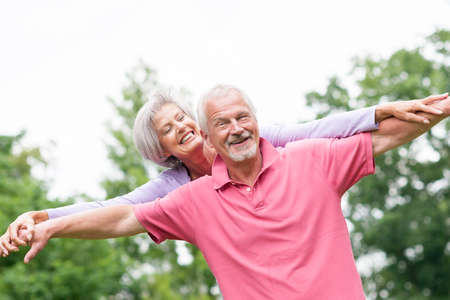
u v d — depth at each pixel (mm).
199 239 3285
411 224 29141
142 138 4164
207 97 3188
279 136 3713
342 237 3129
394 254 29594
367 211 30438
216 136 3166
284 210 3115
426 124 3115
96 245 14906
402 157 29984
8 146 24156
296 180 3168
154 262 19484
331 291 3027
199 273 19016
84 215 3352
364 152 3178
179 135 4027
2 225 13766
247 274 3127
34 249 3275
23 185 16156
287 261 3074
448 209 28812
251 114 3166
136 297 17297
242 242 3141
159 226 3363
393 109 3156
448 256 28859
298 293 3025
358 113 3277
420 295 28969
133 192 4113
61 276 13594
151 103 4109
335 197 3176
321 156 3213
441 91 28719
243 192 3191
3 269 13859
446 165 29641
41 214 3598
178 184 4180
